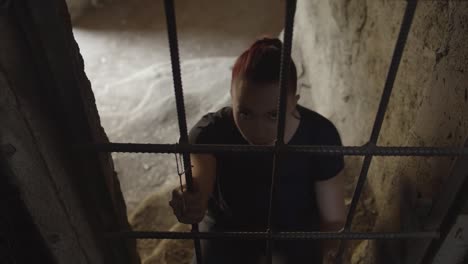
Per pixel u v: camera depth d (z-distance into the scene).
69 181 0.66
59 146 0.62
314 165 0.96
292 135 0.90
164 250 1.50
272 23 3.65
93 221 0.74
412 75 1.11
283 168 0.92
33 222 0.65
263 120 0.80
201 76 2.71
